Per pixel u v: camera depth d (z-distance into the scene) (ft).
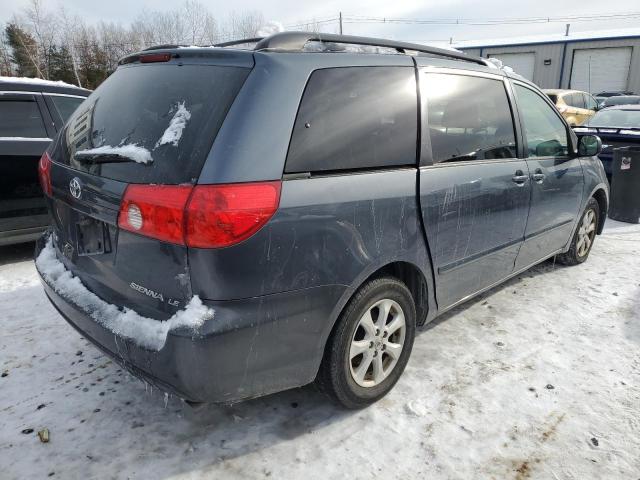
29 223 14.64
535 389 8.50
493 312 11.42
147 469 6.72
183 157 5.85
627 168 19.71
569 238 13.48
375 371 7.89
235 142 5.77
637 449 7.14
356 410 7.93
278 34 6.75
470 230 9.00
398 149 7.58
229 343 5.79
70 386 8.55
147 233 5.94
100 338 6.63
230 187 5.63
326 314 6.70
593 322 10.94
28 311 11.51
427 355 9.53
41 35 130.00
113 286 6.81
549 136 11.78
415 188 7.73
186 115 6.15
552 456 7.00
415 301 8.69
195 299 5.77
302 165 6.31
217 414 7.83
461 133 8.87
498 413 7.88
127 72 7.72
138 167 6.18
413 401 8.14
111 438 7.29
